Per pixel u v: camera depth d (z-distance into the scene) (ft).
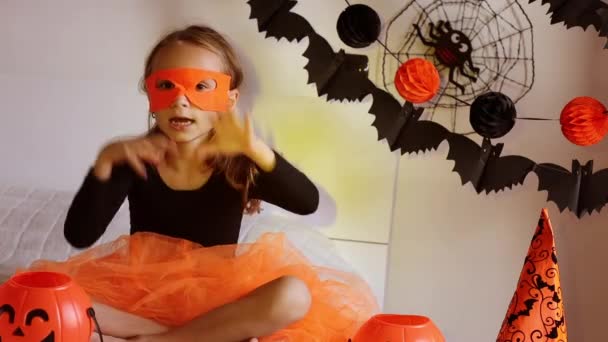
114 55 6.12
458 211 6.46
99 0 6.12
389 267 6.56
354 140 6.26
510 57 6.21
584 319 6.45
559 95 6.24
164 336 5.19
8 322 4.44
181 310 5.36
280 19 5.90
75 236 6.01
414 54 6.24
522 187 6.40
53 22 6.18
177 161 6.05
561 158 6.30
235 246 5.81
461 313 6.55
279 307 5.13
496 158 6.03
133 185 6.09
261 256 5.62
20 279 4.72
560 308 5.18
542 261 5.18
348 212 6.34
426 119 6.31
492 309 6.54
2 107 6.25
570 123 5.69
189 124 6.01
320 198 6.31
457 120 6.29
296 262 5.72
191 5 6.13
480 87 6.25
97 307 5.22
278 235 5.81
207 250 5.80
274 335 5.22
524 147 6.32
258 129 6.19
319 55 5.94
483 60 6.22
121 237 5.91
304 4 6.22
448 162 6.41
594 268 6.39
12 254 5.80
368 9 5.80
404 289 6.57
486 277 6.51
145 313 5.36
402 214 6.50
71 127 6.20
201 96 6.01
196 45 6.03
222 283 5.44
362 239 6.36
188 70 5.98
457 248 6.50
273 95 6.20
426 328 4.78
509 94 6.26
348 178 6.30
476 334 6.56
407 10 6.21
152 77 6.05
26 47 6.21
